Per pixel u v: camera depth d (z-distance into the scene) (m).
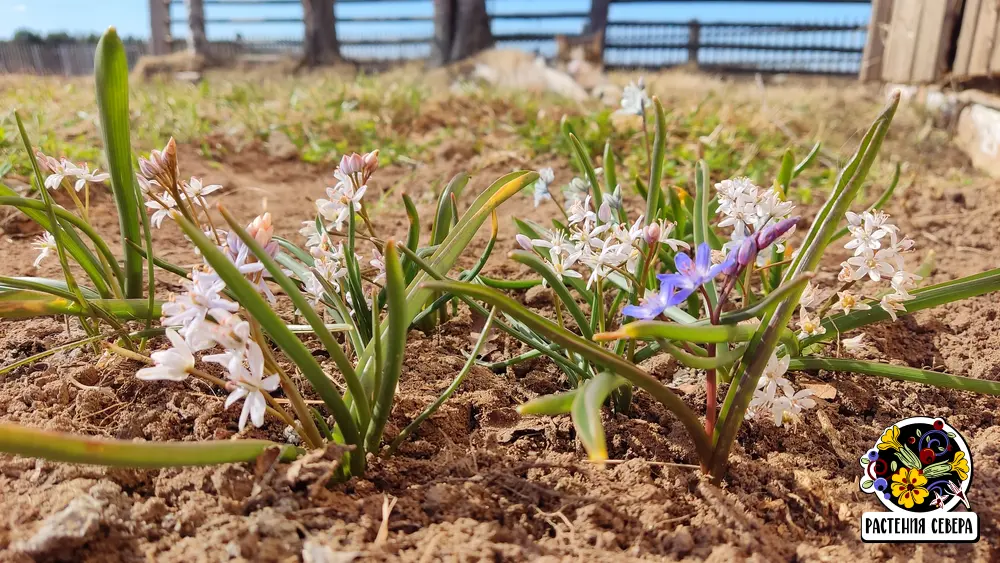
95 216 0.58
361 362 0.28
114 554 0.22
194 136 0.88
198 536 0.23
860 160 0.27
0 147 0.66
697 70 2.13
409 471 0.27
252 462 0.25
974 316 0.42
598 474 0.27
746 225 0.30
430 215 0.65
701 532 0.25
